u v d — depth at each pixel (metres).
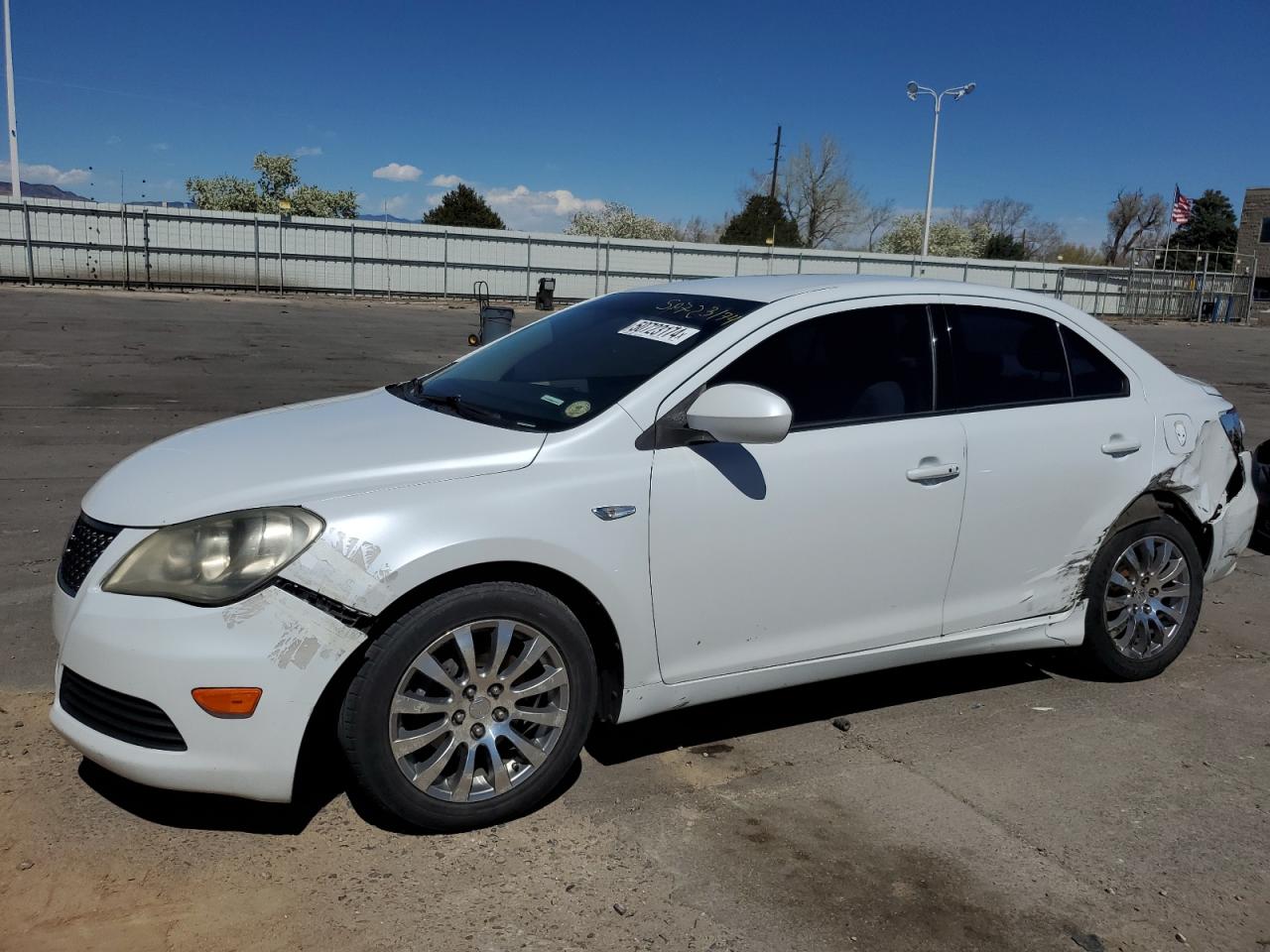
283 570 2.72
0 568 5.32
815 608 3.52
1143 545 4.30
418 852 2.94
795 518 3.40
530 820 3.14
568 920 2.67
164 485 2.94
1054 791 3.47
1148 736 3.93
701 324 3.61
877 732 3.89
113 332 18.42
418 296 34.78
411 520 2.83
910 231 69.62
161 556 2.76
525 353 4.04
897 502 3.59
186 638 2.68
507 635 2.98
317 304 29.97
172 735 2.72
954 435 3.73
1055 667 4.63
